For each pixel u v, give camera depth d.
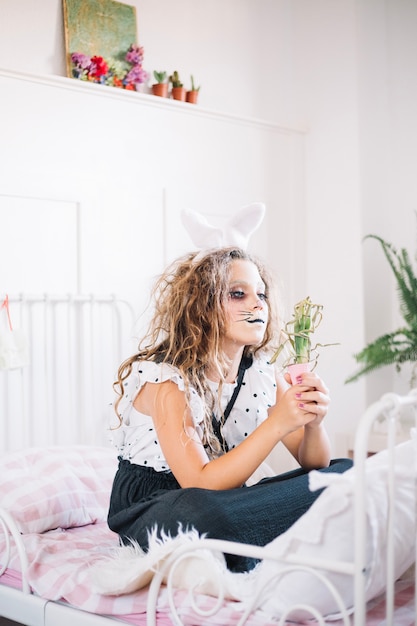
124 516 1.58
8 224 2.53
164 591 1.44
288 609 1.29
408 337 2.92
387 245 3.04
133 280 2.81
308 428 1.67
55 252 2.63
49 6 2.69
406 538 1.40
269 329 1.80
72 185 2.67
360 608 1.23
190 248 2.98
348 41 3.23
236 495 1.47
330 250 3.29
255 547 1.32
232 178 3.13
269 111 3.34
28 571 1.66
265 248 3.23
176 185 2.95
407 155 3.29
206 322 1.65
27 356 2.47
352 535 1.28
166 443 1.56
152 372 1.61
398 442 2.87
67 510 2.06
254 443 1.49
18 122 2.56
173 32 3.04
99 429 2.70
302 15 3.38
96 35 2.78
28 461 2.19
